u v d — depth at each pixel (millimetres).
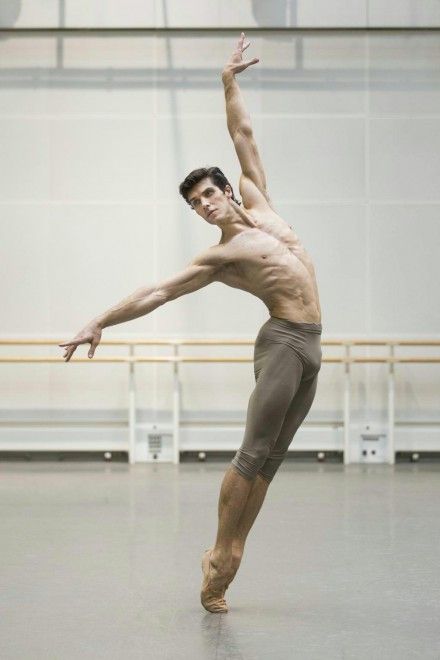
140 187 12812
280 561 6070
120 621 4566
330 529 7312
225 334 12727
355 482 10391
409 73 12867
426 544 6668
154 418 12719
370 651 4043
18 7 12758
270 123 12844
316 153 12859
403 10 12773
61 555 6258
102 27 12773
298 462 12477
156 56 12844
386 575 5645
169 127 12828
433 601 4980
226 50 12836
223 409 12758
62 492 9516
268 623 4531
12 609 4820
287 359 4715
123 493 9422
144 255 12812
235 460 4762
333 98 12844
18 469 11695
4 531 7227
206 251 4855
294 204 12836
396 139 12859
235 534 4844
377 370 12727
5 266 12766
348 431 12398
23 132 12812
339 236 12820
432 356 12820
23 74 12836
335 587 5324
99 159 12828
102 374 12742
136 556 6215
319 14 12789
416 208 12844
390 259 12812
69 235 12812
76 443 12711
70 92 12836
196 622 4547
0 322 12734
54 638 4266
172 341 12391
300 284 4777
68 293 12766
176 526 7422
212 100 12859
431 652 4027
